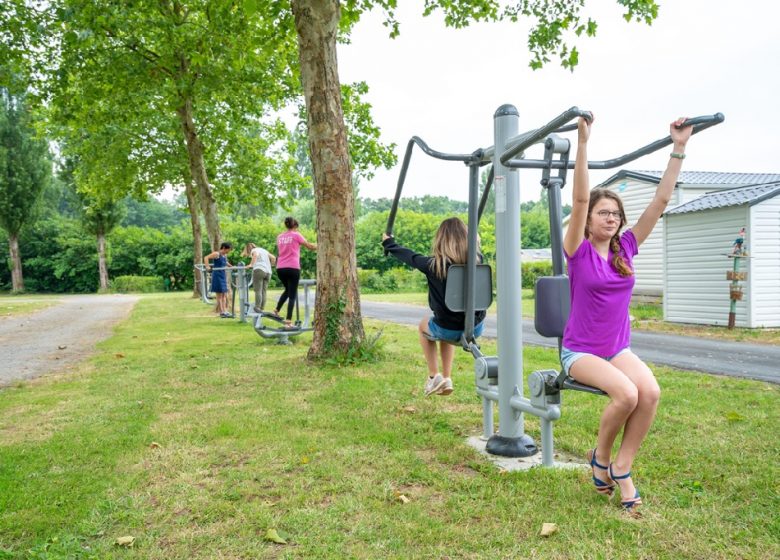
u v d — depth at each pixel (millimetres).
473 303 3801
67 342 10422
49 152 41250
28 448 3908
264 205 22500
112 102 16234
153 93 17281
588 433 4102
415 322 14219
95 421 4629
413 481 3260
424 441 3994
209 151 20797
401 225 40531
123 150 20234
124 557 2402
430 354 4320
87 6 12844
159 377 6523
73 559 2383
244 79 15508
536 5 10953
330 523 2688
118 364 7570
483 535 2559
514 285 3680
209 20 13617
